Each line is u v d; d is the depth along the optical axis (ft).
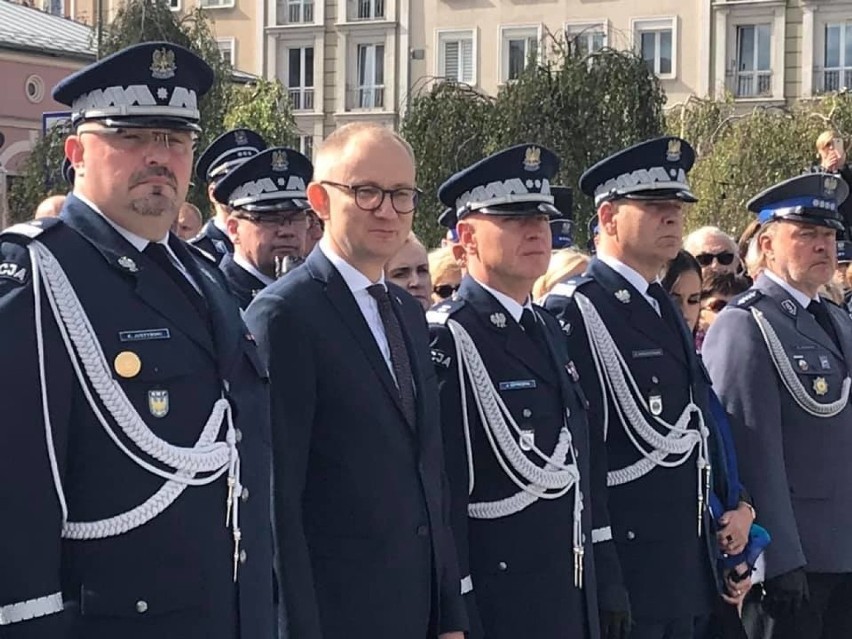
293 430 11.66
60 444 9.67
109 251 10.18
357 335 12.05
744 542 15.47
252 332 11.78
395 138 12.38
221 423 10.41
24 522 9.39
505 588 13.30
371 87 100.83
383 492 11.82
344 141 12.30
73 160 10.54
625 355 14.88
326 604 11.71
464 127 59.11
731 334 16.49
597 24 94.32
